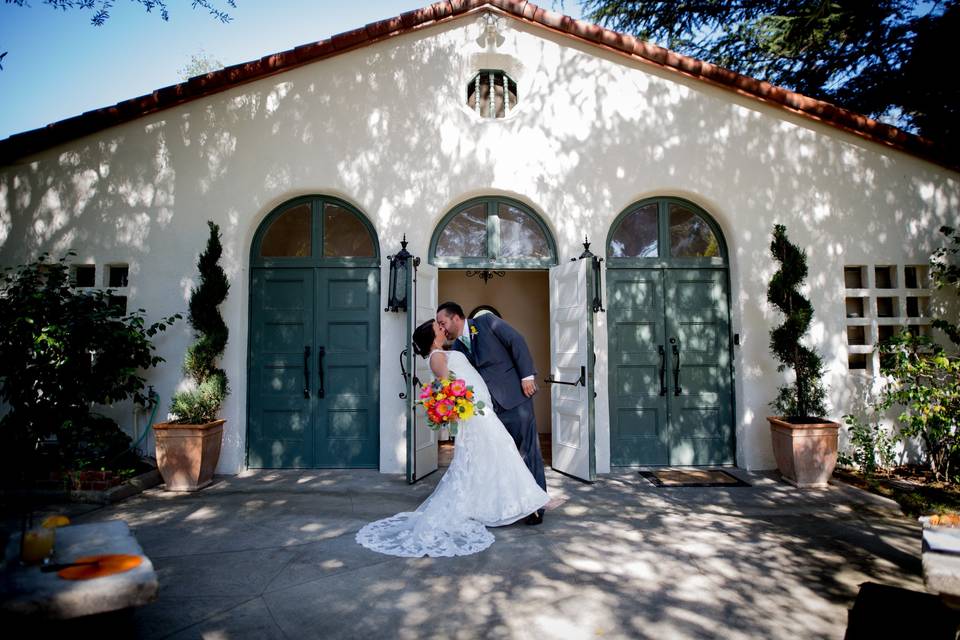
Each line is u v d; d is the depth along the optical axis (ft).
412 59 18.10
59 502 13.91
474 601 8.68
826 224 18.16
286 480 16.22
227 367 17.12
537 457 13.10
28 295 14.47
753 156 18.20
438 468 18.37
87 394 14.62
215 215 17.63
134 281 17.54
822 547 11.10
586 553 10.71
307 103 17.90
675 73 18.15
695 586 9.26
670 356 18.26
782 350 17.13
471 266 18.29
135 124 17.84
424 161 17.90
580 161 18.06
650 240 18.78
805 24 28.63
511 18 18.25
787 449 15.80
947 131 27.48
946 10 26.48
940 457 16.05
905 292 18.21
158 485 15.76
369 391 17.80
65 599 5.61
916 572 9.87
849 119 17.92
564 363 17.33
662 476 16.85
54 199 17.76
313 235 18.24
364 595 8.86
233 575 9.60
